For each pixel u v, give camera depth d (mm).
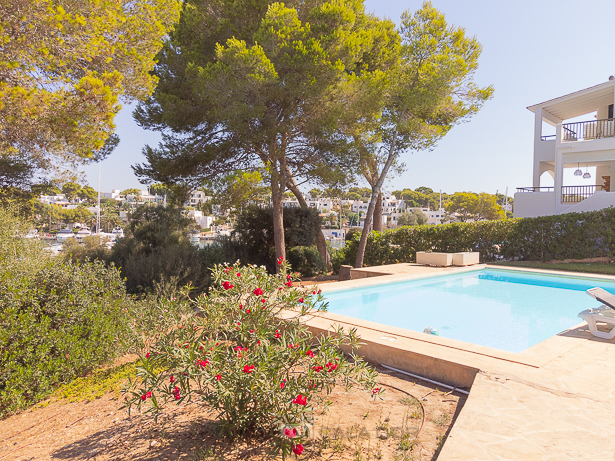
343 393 3756
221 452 2703
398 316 7863
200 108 12070
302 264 15828
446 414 3230
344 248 17422
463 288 10641
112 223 78812
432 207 114062
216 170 13430
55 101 6512
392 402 3535
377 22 15039
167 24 9344
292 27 10992
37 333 4398
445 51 14914
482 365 3818
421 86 14195
